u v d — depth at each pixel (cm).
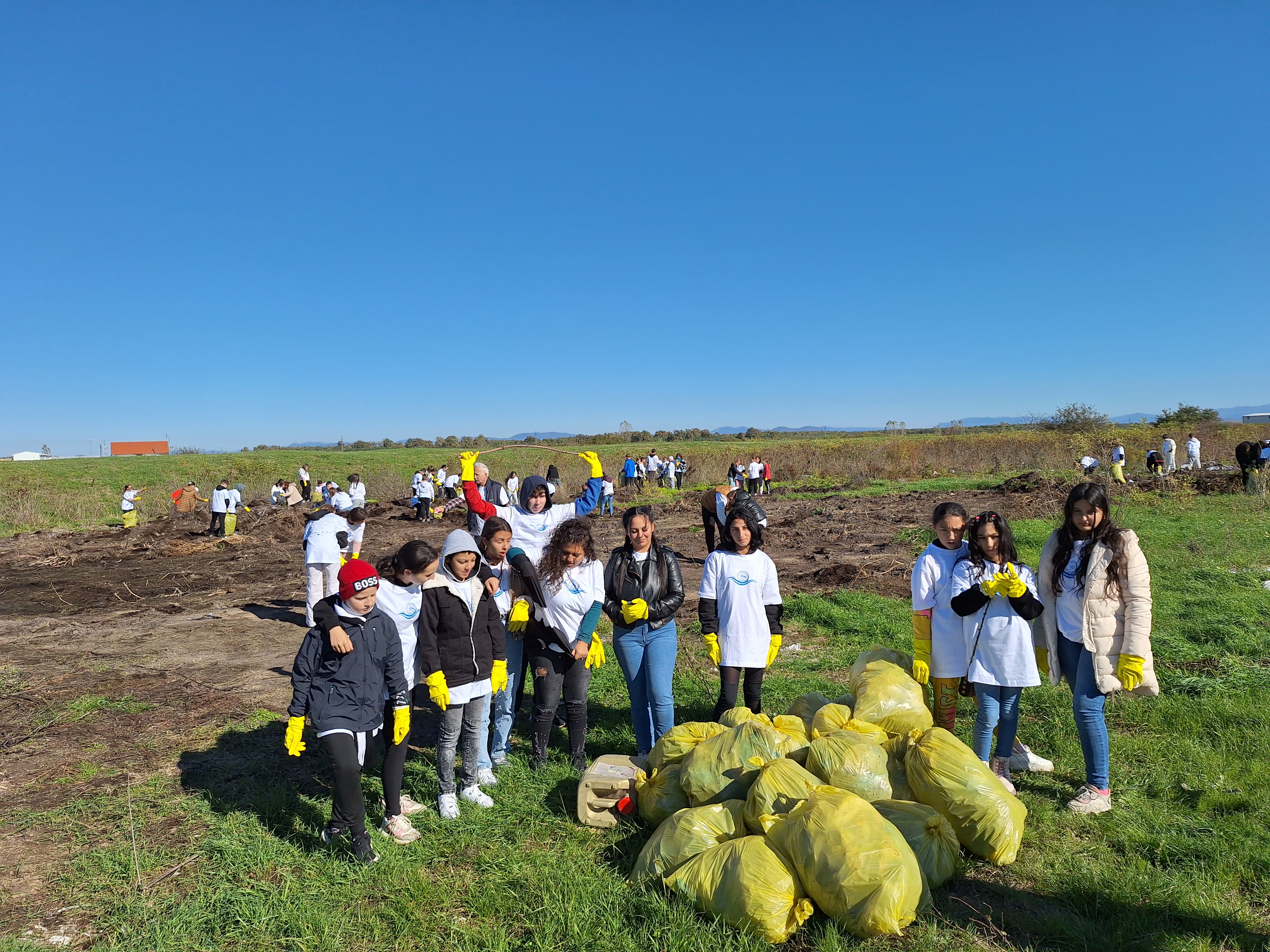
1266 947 312
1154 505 1816
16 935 343
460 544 433
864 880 306
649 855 365
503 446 661
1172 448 2516
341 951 327
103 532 2138
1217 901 339
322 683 396
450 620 433
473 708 450
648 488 3152
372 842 406
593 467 654
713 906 328
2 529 2269
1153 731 536
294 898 364
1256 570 1076
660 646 488
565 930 332
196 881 384
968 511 2012
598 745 558
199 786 497
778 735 411
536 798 462
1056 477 2411
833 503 2406
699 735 437
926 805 374
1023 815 378
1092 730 425
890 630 840
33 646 894
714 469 3619
